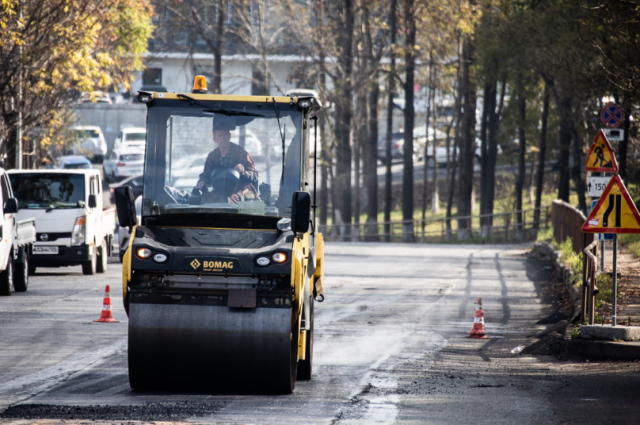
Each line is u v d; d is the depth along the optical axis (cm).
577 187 7956
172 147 1802
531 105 10062
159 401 1647
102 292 3784
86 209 4503
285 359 1669
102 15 5831
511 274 5109
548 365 2233
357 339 2719
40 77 5731
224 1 9144
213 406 1606
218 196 1786
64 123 7462
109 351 2302
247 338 1662
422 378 2003
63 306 3269
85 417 1484
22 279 3719
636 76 4172
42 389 1775
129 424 1432
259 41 9450
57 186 4519
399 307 3597
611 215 2322
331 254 6694
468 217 9762
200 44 11788
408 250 7256
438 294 4106
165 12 9125
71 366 2067
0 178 3469
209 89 10725
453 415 1557
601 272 3728
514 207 11231
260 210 1777
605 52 4634
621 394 1755
